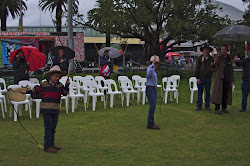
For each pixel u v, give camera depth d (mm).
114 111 9195
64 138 6168
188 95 12625
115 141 5949
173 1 19375
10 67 17516
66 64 9750
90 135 6398
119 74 19172
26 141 5961
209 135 6391
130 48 45938
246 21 22438
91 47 44188
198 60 9156
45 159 4914
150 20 19516
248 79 8883
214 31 19047
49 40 26250
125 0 19812
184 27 18406
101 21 19531
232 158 4965
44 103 5250
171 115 8531
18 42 24500
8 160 4867
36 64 10695
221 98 8523
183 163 4730
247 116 8375
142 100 11078
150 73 6754
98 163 4727
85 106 9344
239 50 24656
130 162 4766
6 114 8820
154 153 5203
